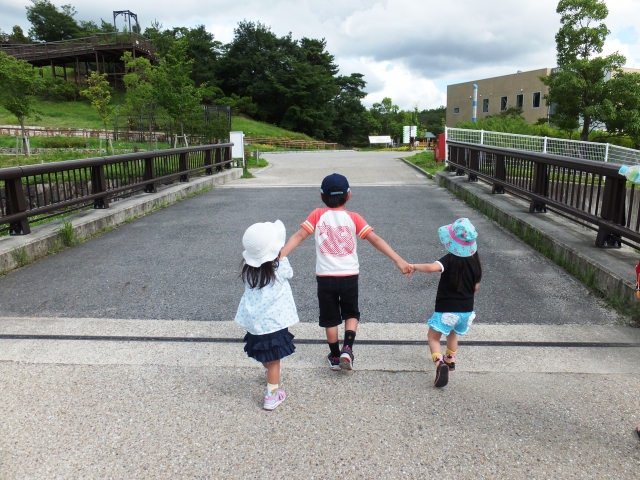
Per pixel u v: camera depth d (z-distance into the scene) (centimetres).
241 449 241
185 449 241
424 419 264
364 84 7362
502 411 271
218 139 2159
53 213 738
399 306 431
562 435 250
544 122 3008
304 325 390
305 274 523
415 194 1112
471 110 4309
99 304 438
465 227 289
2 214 570
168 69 2194
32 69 2486
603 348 346
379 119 7988
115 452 239
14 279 509
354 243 312
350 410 274
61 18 7369
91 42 5022
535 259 565
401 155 2695
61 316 410
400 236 694
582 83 1914
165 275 523
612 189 498
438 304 303
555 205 635
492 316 403
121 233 725
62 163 682
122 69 5575
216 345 356
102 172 794
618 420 262
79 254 609
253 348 271
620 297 414
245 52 6544
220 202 1015
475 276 299
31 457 235
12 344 356
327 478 220
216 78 6475
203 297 456
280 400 281
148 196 932
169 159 1088
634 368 317
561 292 457
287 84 6381
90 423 262
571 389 293
